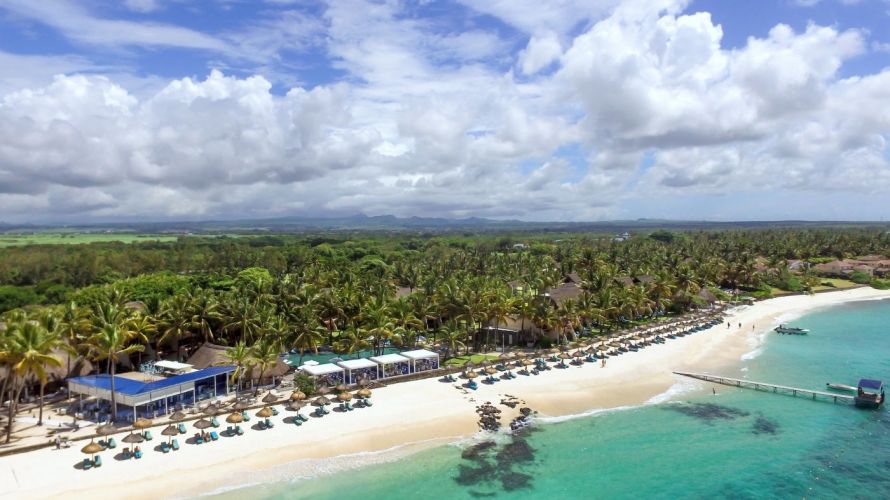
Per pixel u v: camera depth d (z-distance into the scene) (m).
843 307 147.88
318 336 83.00
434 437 58.78
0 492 44.97
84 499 44.81
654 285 125.06
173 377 64.62
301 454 53.94
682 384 77.94
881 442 59.25
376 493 48.00
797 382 79.56
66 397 66.50
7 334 54.16
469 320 90.06
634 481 50.78
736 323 121.38
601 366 83.88
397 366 80.81
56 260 179.62
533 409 67.00
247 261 189.12
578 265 170.00
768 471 52.88
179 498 45.94
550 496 48.09
